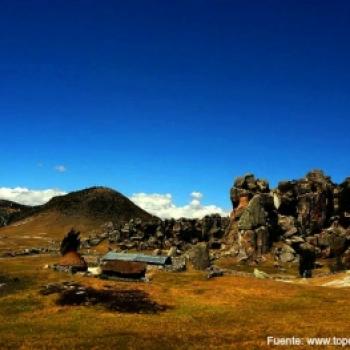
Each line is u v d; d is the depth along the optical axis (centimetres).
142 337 5253
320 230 17975
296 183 18925
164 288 8500
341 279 10206
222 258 16250
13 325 6194
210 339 5056
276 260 15562
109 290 8150
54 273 9619
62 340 5197
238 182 19450
